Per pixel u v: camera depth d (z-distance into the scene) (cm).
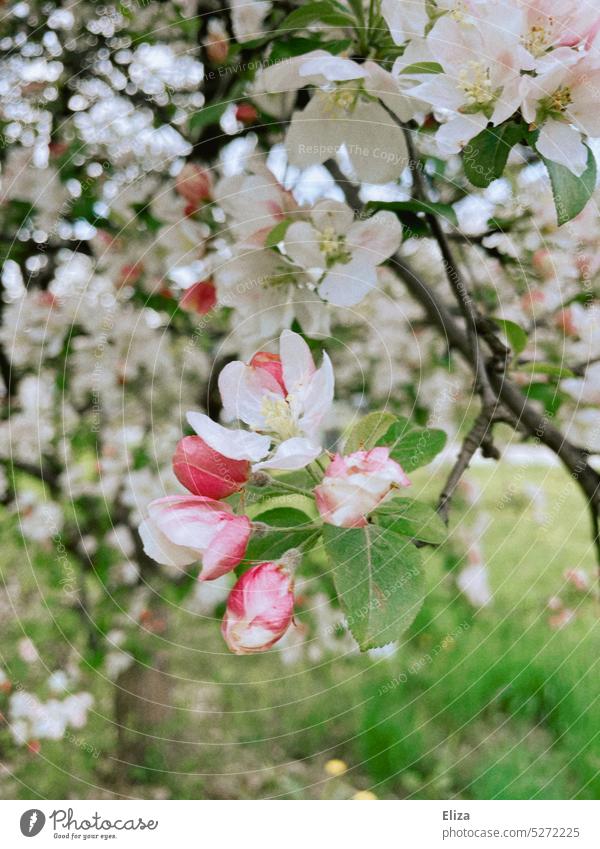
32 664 78
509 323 40
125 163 57
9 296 70
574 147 31
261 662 93
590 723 86
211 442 29
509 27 30
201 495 29
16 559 80
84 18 56
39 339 72
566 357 56
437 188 46
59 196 61
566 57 30
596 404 50
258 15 47
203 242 45
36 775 82
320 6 35
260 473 29
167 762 84
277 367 30
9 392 67
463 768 86
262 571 29
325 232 35
